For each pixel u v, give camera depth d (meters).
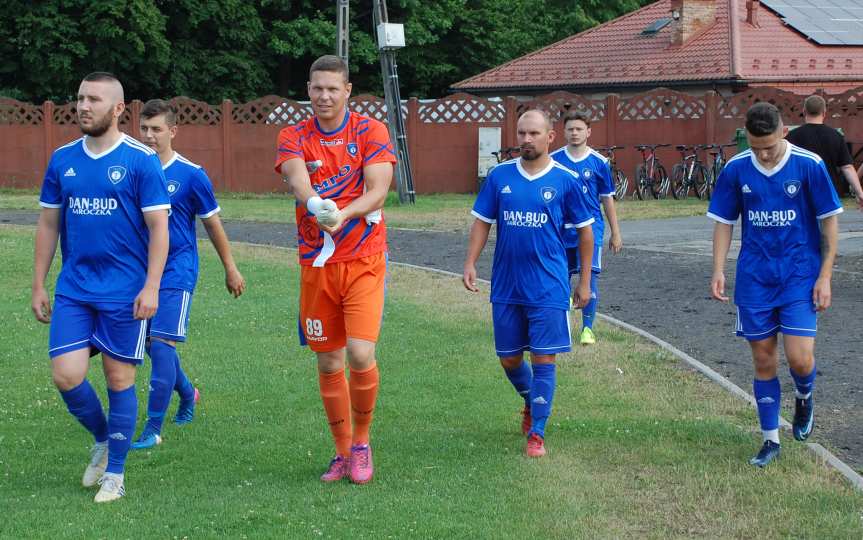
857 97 25.77
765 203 6.23
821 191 6.14
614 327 10.30
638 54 33.88
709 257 15.12
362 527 5.34
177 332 6.82
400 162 24.86
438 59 45.28
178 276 6.87
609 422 7.14
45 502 5.73
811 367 6.34
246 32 40.38
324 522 5.40
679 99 27.34
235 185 29.34
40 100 39.00
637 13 36.50
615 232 9.73
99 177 5.71
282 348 9.57
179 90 39.41
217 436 7.01
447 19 43.88
